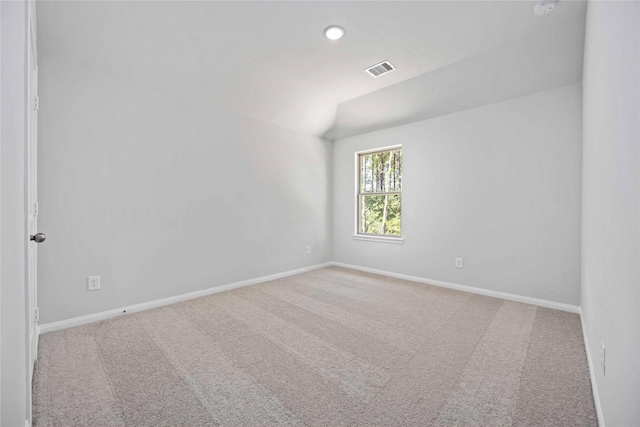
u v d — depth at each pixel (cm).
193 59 271
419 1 203
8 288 104
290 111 383
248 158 366
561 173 275
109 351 195
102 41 231
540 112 286
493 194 317
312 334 222
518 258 301
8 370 104
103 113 252
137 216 273
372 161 447
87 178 244
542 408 139
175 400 146
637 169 91
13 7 105
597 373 145
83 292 242
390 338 216
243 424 130
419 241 379
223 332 226
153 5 208
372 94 360
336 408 140
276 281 382
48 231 225
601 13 140
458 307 282
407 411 138
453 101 330
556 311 270
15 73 105
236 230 353
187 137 309
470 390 154
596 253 161
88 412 137
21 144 107
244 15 219
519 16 218
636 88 91
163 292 290
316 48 262
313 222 452
